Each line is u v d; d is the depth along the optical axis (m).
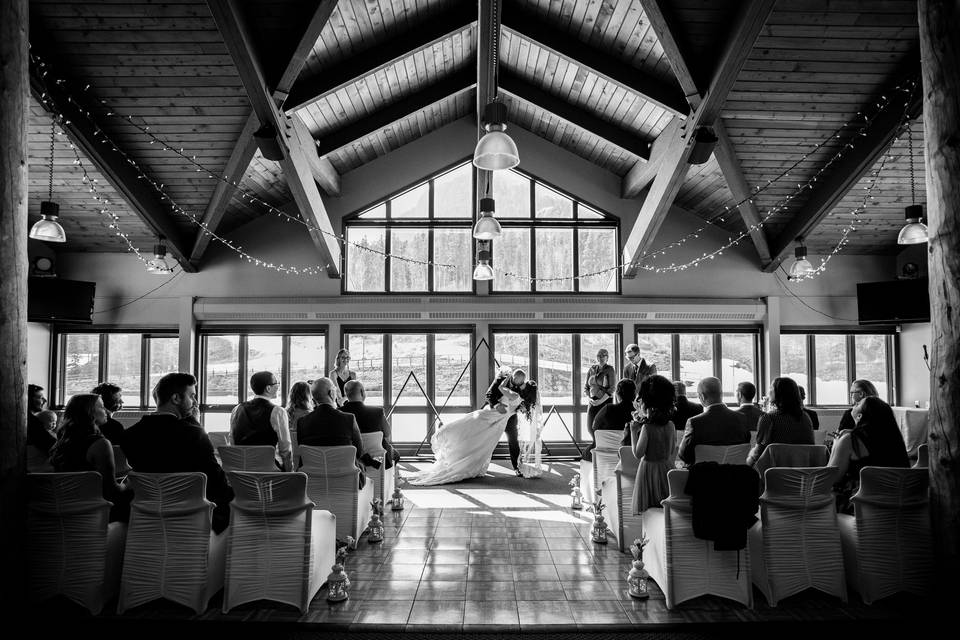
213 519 3.83
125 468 4.90
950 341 3.62
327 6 5.34
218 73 6.17
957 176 3.61
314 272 9.56
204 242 8.91
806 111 6.81
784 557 3.78
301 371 9.70
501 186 9.82
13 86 3.56
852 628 3.49
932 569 3.78
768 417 4.28
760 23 5.30
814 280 9.71
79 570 3.62
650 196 8.32
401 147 9.70
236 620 3.55
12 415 3.52
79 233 8.95
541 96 8.42
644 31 6.24
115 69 6.10
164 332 9.52
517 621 3.56
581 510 6.23
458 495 6.93
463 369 9.71
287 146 6.81
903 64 6.21
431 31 6.86
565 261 9.79
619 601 3.86
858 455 4.07
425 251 9.74
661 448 4.19
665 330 9.76
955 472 3.58
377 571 4.40
